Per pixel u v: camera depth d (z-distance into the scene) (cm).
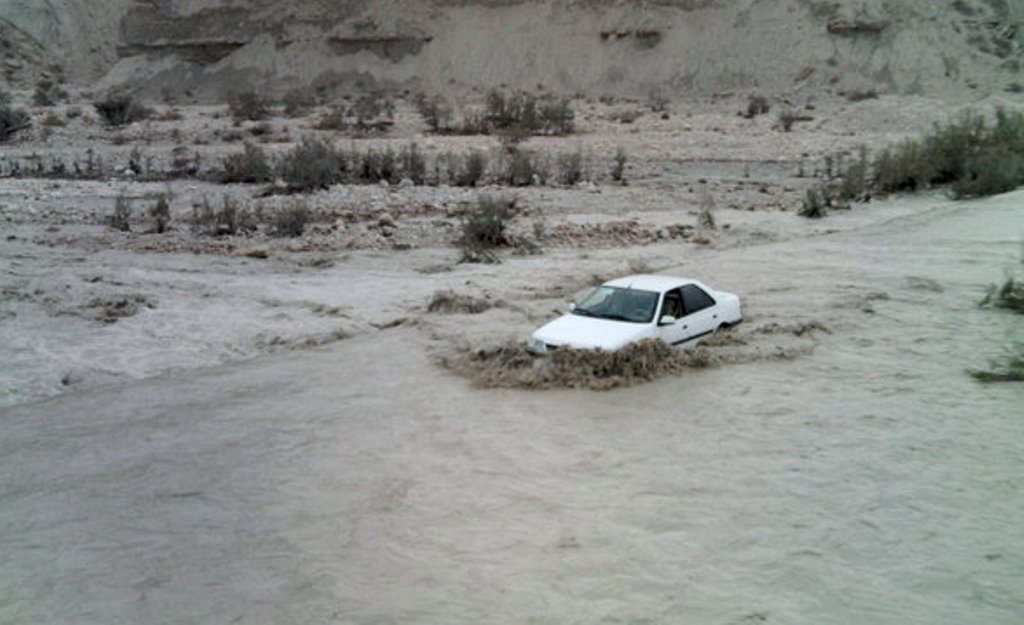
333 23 7506
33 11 8256
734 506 847
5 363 1377
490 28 7200
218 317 1662
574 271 2017
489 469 951
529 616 660
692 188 3491
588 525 812
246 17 7731
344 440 1052
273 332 1566
